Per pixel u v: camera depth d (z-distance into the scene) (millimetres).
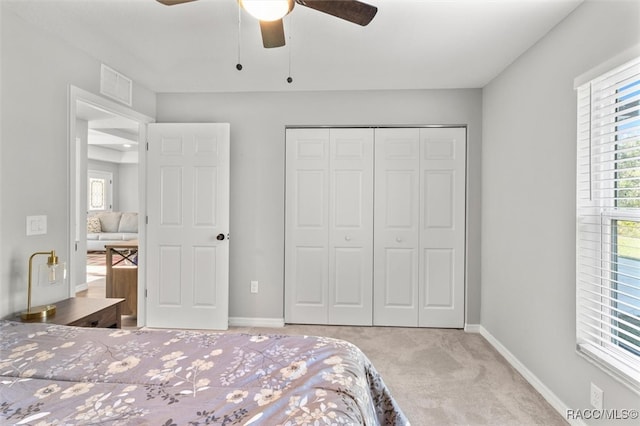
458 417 1857
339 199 3205
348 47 2266
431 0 1729
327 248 3221
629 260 1565
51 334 1415
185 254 3109
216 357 1201
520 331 2361
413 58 2436
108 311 2027
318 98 3174
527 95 2287
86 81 2359
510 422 1819
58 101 2123
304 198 3223
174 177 3109
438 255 3162
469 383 2209
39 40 1988
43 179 2018
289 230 3240
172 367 1125
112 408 889
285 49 2303
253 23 1977
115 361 1166
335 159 3197
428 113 3113
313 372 1099
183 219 3111
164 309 3131
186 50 2330
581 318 1748
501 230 2668
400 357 2570
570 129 1835
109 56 2414
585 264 1736
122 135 5973
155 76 2811
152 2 1764
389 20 1922
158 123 3127
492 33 2064
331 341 1374
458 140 3121
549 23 1943
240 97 3213
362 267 3209
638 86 1430
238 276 3242
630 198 1499
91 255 7441
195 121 3230
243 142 3221
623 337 1600
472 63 2516
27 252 1920
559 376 1915
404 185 3170
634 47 1393
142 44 2238
